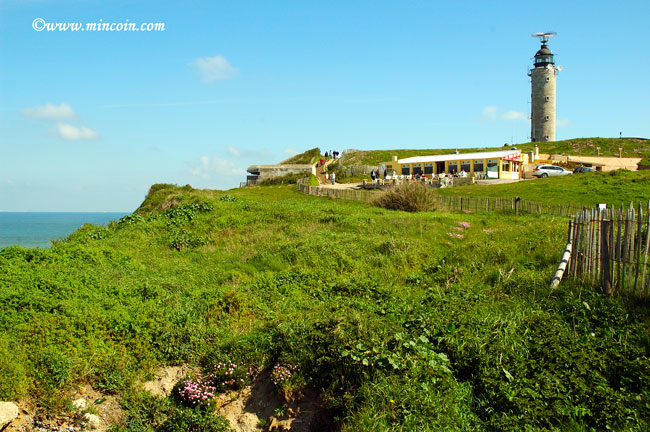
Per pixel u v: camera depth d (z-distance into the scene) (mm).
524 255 15062
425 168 57438
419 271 15406
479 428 6207
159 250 20219
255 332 9625
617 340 7977
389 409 6398
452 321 8641
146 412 7703
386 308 10109
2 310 9406
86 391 7996
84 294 11141
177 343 9398
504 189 42469
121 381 8203
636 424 6031
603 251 10109
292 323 9203
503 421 6199
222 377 8328
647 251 9109
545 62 90438
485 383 6914
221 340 9453
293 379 7797
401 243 17984
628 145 79625
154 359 9031
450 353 7754
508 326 8430
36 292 10570
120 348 9008
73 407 7516
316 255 16906
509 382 6902
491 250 15945
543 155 68938
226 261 17688
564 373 7004
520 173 56156
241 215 25469
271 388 8070
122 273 14609
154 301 11430
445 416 6273
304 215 25469
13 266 12734
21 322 9125
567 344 7719
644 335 7922
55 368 7945
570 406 6379
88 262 15766
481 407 6656
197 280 14875
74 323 9273
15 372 7590
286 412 7523
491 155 54125
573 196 36969
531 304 9844
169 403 7941
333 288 13070
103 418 7559
